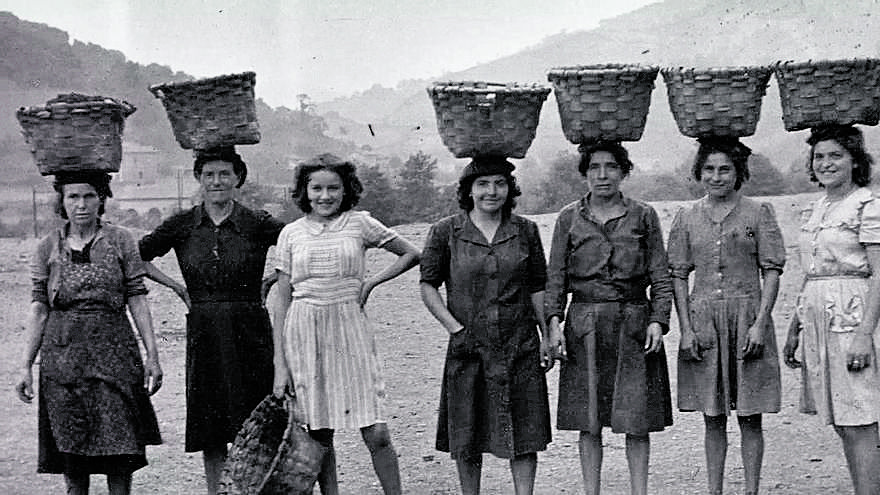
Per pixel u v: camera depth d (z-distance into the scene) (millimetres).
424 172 25734
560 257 6199
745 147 6293
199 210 6355
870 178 6039
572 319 6168
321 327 5941
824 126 5988
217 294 6250
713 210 6336
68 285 6023
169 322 13523
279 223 6383
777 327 11883
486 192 5977
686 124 6156
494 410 5988
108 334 6055
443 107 5969
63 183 6047
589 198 6227
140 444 6094
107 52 66250
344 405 5941
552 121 53500
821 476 6969
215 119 6164
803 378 6137
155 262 17609
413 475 7309
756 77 6031
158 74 63594
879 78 5902
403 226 18984
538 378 6043
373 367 6039
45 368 6031
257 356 6270
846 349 5840
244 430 5969
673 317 12891
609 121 5980
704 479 6988
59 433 5973
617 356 6078
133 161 54062
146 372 6176
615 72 5891
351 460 7684
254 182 31484
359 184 6145
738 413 6207
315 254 5949
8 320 14586
